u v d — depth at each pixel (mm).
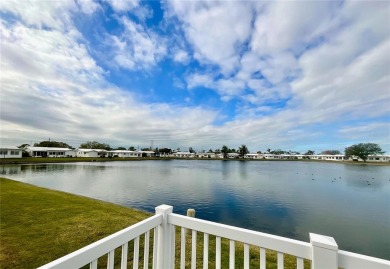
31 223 4250
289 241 1024
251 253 3182
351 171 31422
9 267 2555
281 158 80562
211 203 10945
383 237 6770
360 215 9102
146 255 1309
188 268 2611
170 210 1494
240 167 37969
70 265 801
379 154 57125
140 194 12430
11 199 6547
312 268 932
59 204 6008
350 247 6109
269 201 11555
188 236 3686
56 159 39500
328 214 9219
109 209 5711
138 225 1220
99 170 26109
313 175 25359
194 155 83938
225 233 1220
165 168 32312
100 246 962
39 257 2830
